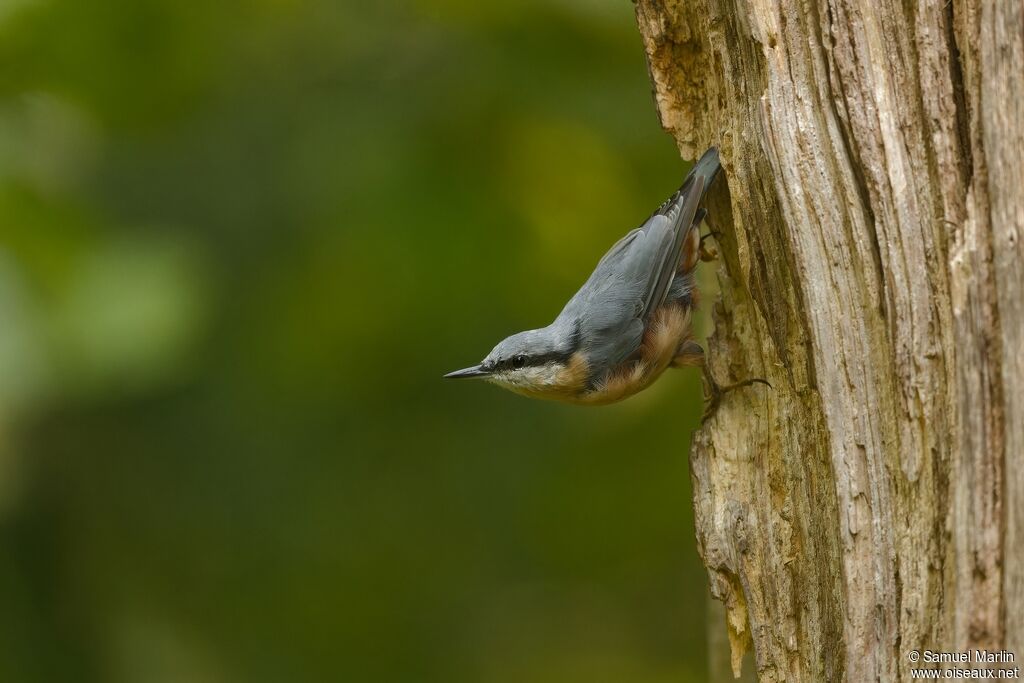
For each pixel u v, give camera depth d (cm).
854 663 619
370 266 1098
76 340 953
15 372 936
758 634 707
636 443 1188
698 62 792
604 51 1127
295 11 1153
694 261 896
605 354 909
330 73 1150
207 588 1121
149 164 1121
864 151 642
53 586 1068
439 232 1101
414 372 1135
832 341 652
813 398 699
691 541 1224
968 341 562
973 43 604
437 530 1170
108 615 1072
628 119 1156
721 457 753
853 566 628
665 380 1209
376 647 1148
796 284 695
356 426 1145
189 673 1072
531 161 1145
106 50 1064
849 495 635
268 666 1110
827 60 660
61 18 1043
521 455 1172
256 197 1117
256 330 1103
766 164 689
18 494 1037
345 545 1149
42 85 1067
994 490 549
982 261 564
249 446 1129
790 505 713
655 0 778
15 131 1044
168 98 1100
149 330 966
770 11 680
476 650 1206
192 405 1117
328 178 1108
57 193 1019
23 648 1040
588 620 1303
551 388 940
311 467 1142
